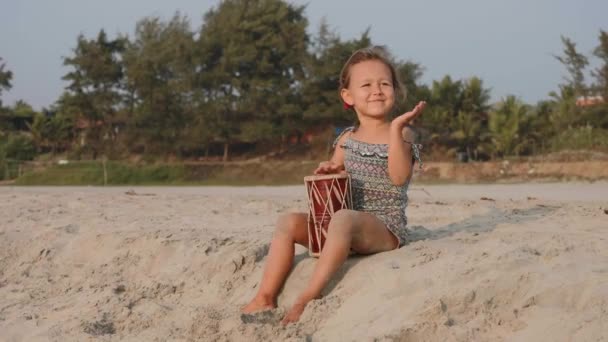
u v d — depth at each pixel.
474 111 36.53
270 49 38.03
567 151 26.56
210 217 6.52
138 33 40.69
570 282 2.75
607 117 30.98
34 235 5.64
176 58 37.81
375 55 3.90
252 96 37.19
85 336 3.34
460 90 36.94
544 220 5.27
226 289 3.86
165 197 9.77
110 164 34.03
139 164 34.62
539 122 33.28
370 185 3.76
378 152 3.73
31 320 3.70
